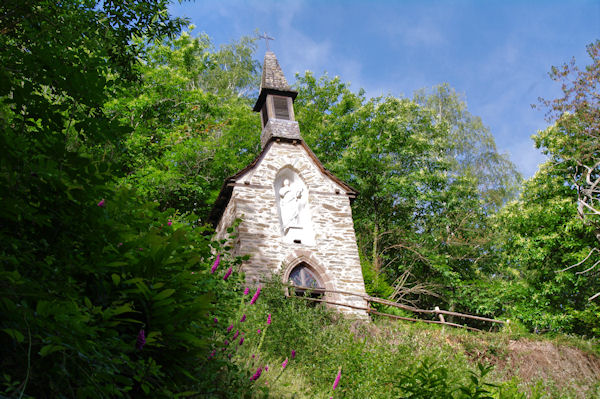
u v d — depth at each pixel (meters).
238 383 6.62
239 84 33.50
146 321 4.77
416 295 27.45
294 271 17.88
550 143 23.89
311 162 20.05
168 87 22.86
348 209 19.52
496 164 34.22
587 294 25.06
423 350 13.54
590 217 21.69
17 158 3.92
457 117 35.62
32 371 3.83
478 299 24.56
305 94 31.11
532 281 24.16
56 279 4.08
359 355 10.98
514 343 16.30
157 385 4.75
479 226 28.05
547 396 12.98
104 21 8.56
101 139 5.46
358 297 17.75
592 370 15.93
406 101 29.41
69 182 4.14
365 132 28.12
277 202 19.19
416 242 26.28
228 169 25.53
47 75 5.56
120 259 4.49
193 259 5.11
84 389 3.85
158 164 21.28
